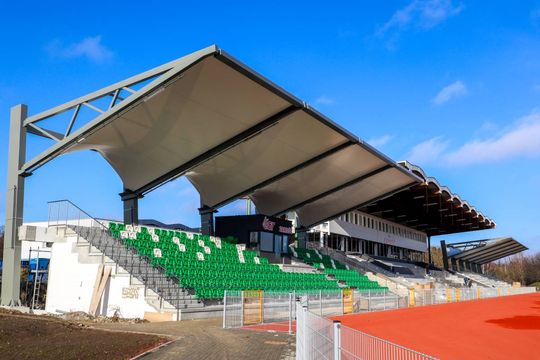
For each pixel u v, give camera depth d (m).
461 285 78.25
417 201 59.94
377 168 38.19
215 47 20.34
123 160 29.39
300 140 31.30
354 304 30.48
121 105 22.52
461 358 13.67
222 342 14.86
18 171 25.28
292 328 19.31
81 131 23.67
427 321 25.16
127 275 23.25
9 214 25.06
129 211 31.69
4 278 24.58
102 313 23.47
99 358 11.11
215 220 42.00
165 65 21.52
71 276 24.97
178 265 28.69
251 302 20.83
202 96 24.09
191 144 28.58
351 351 6.40
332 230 56.50
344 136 31.42
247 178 35.78
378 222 69.94
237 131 28.03
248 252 37.81
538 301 49.53
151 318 22.09
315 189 41.16
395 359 5.20
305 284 37.66
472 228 82.81
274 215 44.81
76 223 31.11
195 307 23.94
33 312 23.44
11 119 26.17
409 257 82.19
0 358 10.54
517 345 16.80
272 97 25.09
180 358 11.73
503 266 158.75
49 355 11.05
